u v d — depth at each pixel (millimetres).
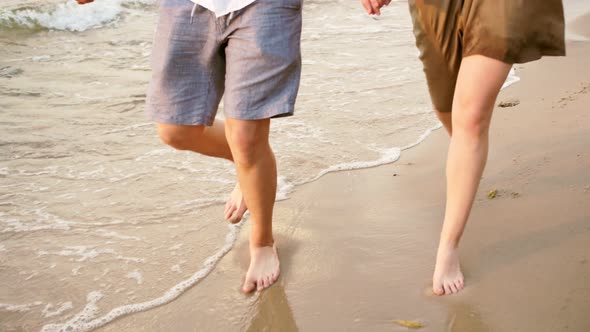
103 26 7734
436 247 2789
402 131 4238
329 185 3512
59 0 8453
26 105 4980
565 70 5129
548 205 2869
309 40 6672
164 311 2551
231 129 2432
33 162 3975
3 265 2883
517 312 2242
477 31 2205
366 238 2926
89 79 5699
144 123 4629
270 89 2334
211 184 3625
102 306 2590
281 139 4141
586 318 2139
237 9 2260
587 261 2430
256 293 2625
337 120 4449
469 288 2426
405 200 3264
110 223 3238
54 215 3328
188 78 2457
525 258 2523
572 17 7348
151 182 3672
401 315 2363
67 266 2871
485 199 3033
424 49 2525
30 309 2580
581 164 3209
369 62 5832
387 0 2371
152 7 8438
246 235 3096
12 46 6859
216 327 2443
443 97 2631
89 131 4465
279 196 3404
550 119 3936
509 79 5051
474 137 2336
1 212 3359
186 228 3166
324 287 2609
